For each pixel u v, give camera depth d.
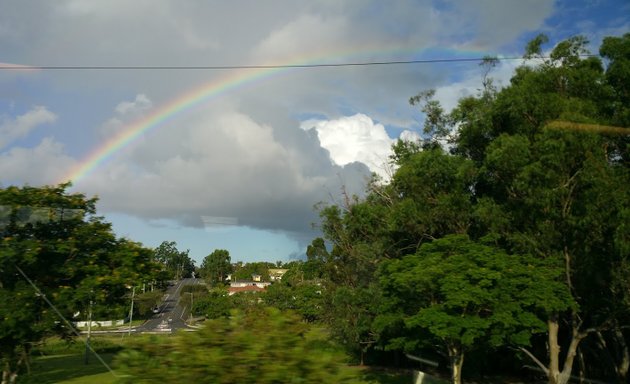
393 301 20.67
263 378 4.18
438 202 23.78
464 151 26.97
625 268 17.89
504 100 21.08
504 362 30.52
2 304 12.59
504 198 23.19
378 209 30.73
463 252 19.12
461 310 18.22
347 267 33.28
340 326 28.94
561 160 17.67
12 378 12.98
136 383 4.22
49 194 15.73
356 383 5.07
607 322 20.19
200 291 47.09
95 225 16.48
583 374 25.42
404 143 31.19
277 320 4.70
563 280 20.36
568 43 20.77
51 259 15.08
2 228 13.55
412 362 32.34
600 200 17.28
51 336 13.62
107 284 15.67
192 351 4.31
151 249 18.14
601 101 20.25
